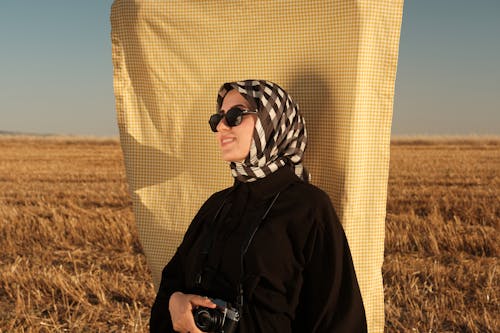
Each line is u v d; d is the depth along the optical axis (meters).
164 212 3.43
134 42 3.39
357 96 2.75
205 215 2.56
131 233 9.81
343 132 2.79
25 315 5.70
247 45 3.11
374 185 2.85
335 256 2.18
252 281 2.18
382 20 2.77
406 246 8.84
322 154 2.90
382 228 2.88
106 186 19.22
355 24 2.75
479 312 6.02
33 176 23.44
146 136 3.44
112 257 8.55
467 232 9.81
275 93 2.31
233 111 2.29
